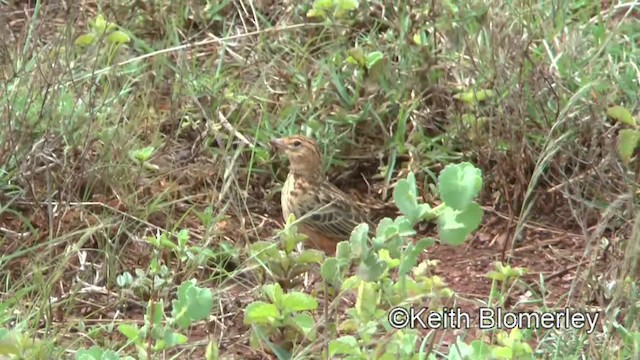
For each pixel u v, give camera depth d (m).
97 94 9.96
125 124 9.75
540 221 9.41
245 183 9.68
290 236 7.80
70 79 9.67
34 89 9.50
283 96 10.20
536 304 8.34
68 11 10.11
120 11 11.08
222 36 11.11
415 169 9.63
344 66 10.27
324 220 9.09
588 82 9.53
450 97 9.79
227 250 8.62
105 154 9.37
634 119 9.02
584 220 8.69
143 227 9.01
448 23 10.20
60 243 8.62
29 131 9.18
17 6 11.55
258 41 10.70
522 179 9.39
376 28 10.73
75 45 10.32
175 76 10.37
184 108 10.06
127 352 7.77
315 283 8.47
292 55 10.70
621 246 8.52
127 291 8.23
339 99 10.08
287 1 11.05
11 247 8.67
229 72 10.57
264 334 7.43
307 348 7.23
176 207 9.34
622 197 8.39
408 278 7.61
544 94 9.68
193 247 8.52
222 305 8.23
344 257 6.91
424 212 6.75
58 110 9.56
